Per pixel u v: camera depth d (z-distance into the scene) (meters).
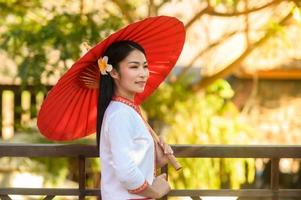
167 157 3.48
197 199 3.74
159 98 8.88
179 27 3.47
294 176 12.02
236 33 8.85
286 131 11.76
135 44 3.31
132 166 3.11
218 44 8.95
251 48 8.65
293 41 10.12
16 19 7.80
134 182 3.11
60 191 3.72
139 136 3.21
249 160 8.70
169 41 3.56
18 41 7.01
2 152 3.69
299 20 6.94
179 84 9.21
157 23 3.35
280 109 12.36
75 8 7.57
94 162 7.77
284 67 12.28
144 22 3.28
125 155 3.12
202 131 8.95
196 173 8.53
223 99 10.41
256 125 11.86
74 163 8.24
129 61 3.25
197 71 10.22
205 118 9.02
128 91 3.30
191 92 9.38
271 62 12.31
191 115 9.01
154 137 3.47
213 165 8.60
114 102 3.27
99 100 3.31
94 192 3.73
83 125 3.67
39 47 6.90
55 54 6.97
